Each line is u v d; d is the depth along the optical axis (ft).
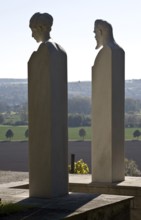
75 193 37.32
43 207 32.19
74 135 293.02
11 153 191.42
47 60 35.47
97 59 43.68
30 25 37.37
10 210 30.63
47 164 35.55
